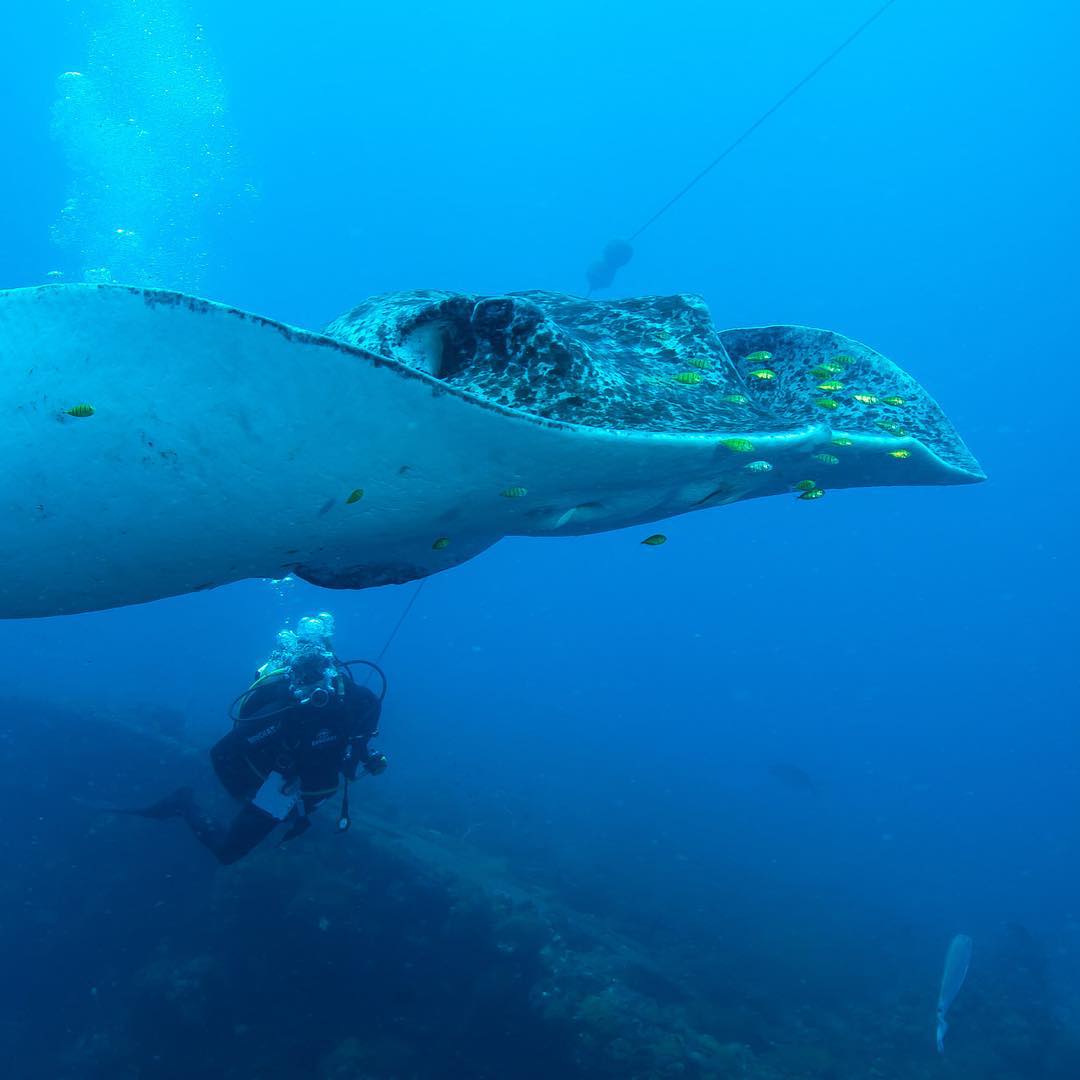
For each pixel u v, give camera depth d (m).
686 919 9.52
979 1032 8.23
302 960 5.14
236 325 1.05
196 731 10.69
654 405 1.63
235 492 1.18
